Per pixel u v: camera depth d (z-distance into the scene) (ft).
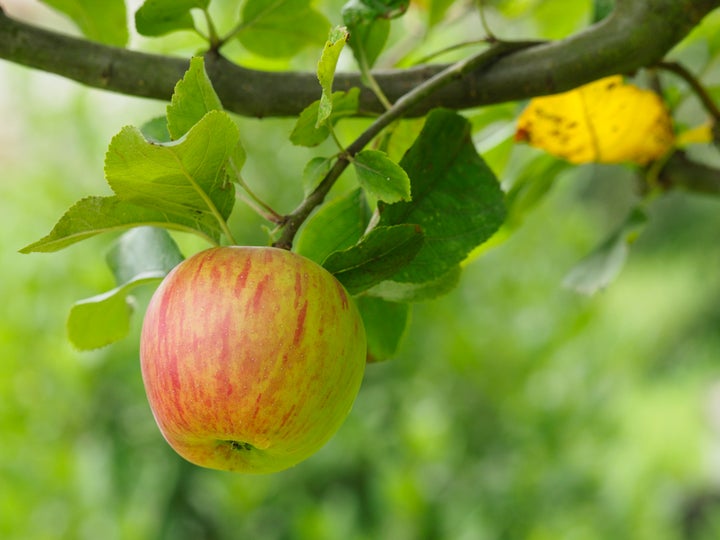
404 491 3.12
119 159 1.20
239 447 1.33
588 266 1.86
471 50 2.59
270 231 1.34
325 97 1.23
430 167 1.43
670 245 10.30
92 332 1.52
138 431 3.30
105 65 1.50
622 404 4.41
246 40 1.69
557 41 1.52
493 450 3.70
